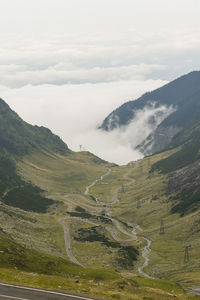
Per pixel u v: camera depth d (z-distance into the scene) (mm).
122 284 74875
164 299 67688
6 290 58969
